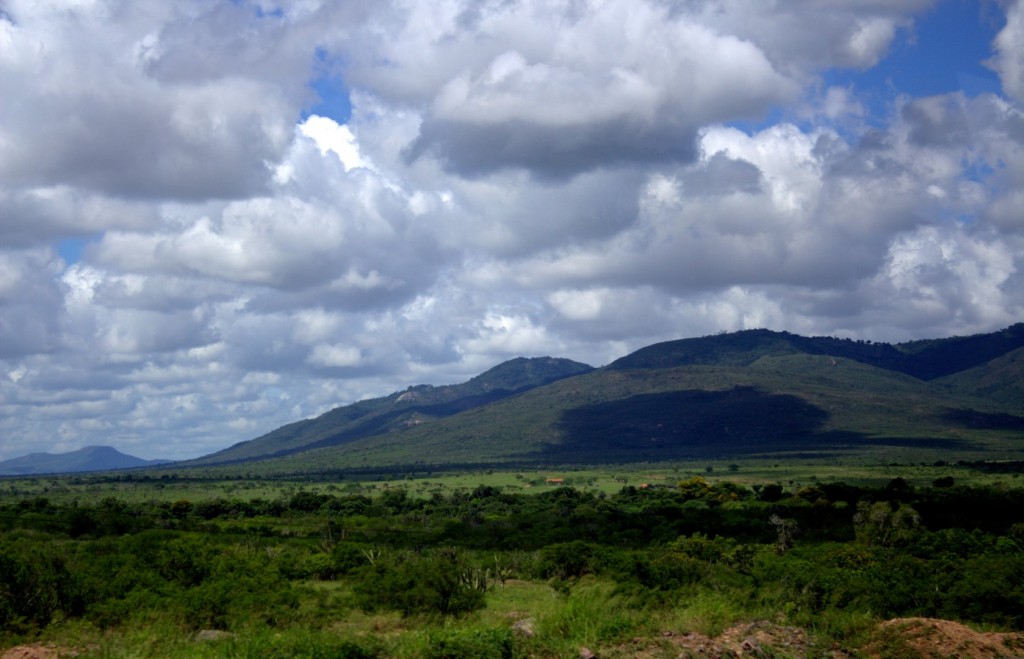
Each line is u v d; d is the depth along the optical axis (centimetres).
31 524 6244
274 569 3234
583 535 6850
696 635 2022
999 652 1988
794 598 2703
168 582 2755
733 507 8125
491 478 19738
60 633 2173
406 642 1933
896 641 2045
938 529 6044
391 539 6800
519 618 2717
